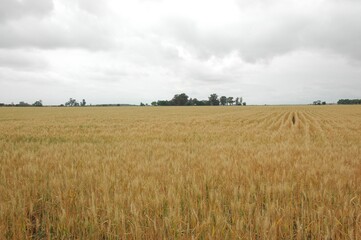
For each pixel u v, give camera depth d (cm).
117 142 1305
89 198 436
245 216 385
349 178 552
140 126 2422
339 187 482
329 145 1184
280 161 720
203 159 775
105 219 403
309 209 420
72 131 1952
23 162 748
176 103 16512
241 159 755
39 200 465
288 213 388
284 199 443
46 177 595
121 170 648
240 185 497
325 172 609
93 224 371
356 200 451
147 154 891
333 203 439
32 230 391
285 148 995
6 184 536
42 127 2303
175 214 381
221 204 444
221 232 347
